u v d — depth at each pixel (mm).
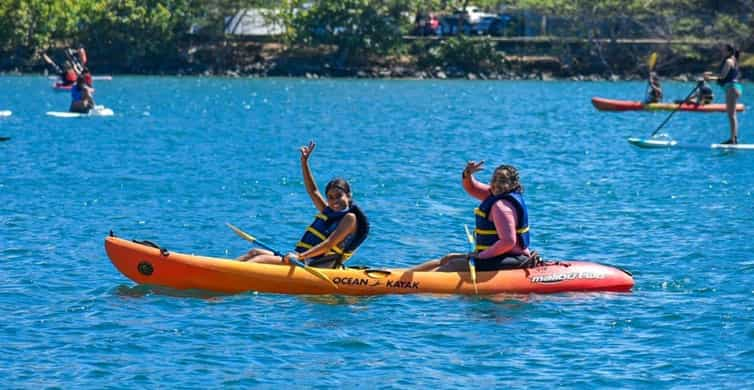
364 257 52281
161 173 82688
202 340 37000
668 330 38719
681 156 96625
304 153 44750
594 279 44031
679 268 49344
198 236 57219
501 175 43406
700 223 61219
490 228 43469
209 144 108875
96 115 143750
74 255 50625
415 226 60719
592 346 36875
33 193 70562
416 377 33688
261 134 122688
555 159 96938
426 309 40938
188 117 148500
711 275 47719
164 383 32812
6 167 84625
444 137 120750
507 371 34344
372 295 42719
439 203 69125
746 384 33250
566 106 180500
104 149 100500
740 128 135000
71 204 66312
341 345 36719
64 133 116562
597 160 95438
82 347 36062
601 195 72750
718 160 92875
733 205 68062
